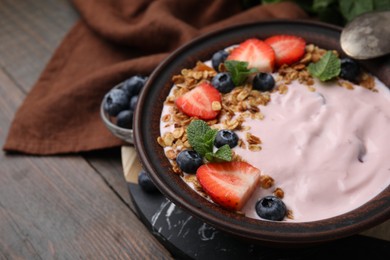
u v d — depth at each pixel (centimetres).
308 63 42
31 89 50
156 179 36
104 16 53
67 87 50
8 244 41
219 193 35
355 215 34
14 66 53
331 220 34
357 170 37
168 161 38
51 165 45
